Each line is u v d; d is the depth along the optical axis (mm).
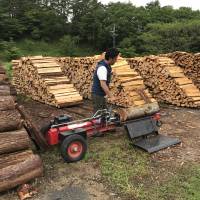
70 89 11719
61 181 5496
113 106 10844
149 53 48188
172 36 46969
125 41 57969
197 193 5039
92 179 5559
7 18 72812
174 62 12500
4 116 5480
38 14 76625
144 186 5281
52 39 76750
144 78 12320
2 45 58906
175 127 8562
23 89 13539
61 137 6195
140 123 7285
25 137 5551
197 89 11461
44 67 12031
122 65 11102
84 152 6301
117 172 5734
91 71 12078
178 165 6090
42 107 11398
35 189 5223
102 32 70688
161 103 11781
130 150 6777
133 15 69625
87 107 11242
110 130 7355
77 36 74938
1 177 5004
